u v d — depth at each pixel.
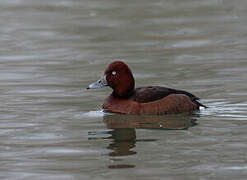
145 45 21.16
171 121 12.19
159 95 12.87
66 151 10.23
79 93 14.92
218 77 16.09
